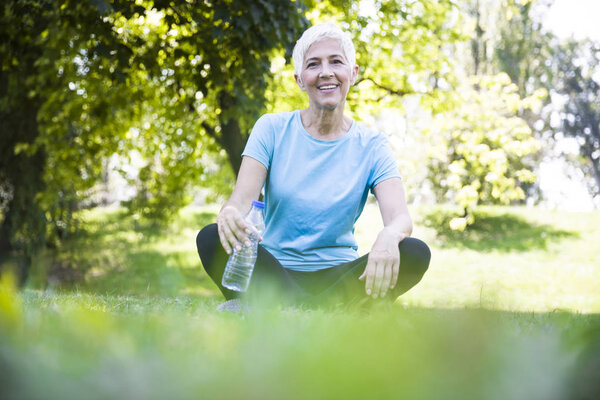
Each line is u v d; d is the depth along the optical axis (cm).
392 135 1131
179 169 1118
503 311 76
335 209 292
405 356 70
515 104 1174
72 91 922
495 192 1173
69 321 83
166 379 66
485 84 1189
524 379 66
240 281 255
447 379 65
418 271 258
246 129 893
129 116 1007
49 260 1339
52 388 61
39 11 841
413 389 63
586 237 1734
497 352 69
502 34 1769
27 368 64
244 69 813
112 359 69
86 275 1390
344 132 308
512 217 1880
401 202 292
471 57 1777
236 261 255
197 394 63
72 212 1410
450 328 72
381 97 1121
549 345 79
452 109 1127
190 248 1677
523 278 1380
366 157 303
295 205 292
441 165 1764
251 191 294
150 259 1538
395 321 105
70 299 265
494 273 1430
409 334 84
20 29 873
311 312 198
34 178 1035
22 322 83
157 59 884
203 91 848
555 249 1642
